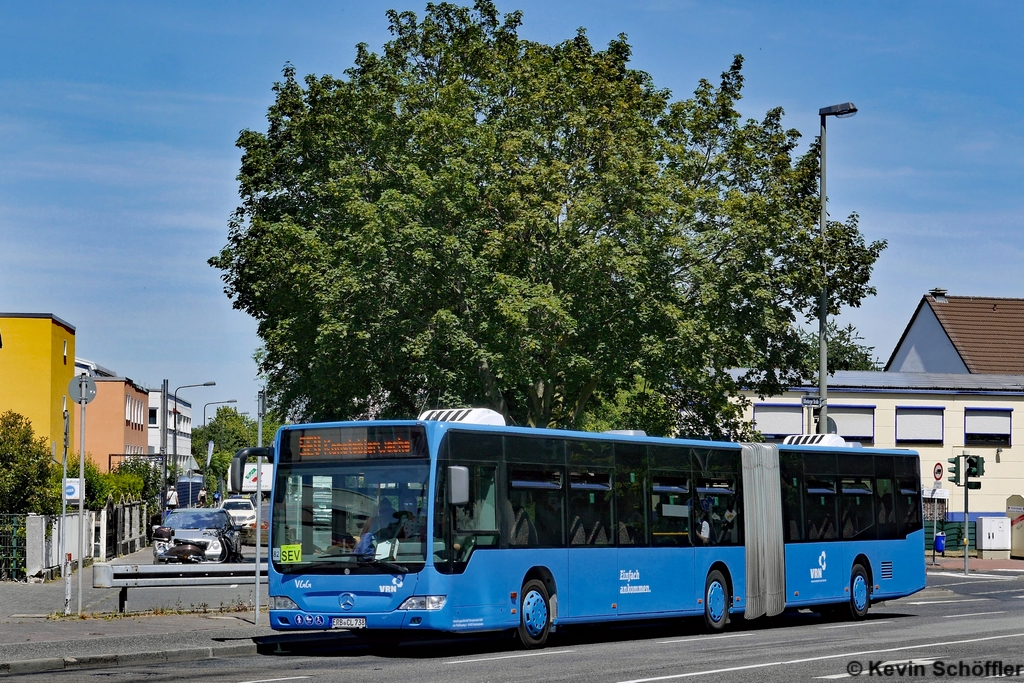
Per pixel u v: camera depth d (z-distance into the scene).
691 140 34.72
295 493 16.64
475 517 16.77
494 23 34.00
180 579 21.22
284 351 33.75
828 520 24.70
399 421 16.50
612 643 18.77
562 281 30.11
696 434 35.56
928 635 19.58
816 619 25.75
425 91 31.53
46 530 31.08
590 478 19.11
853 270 35.31
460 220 29.69
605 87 32.53
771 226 32.38
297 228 31.19
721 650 16.81
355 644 18.45
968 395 54.78
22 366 44.72
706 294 30.83
